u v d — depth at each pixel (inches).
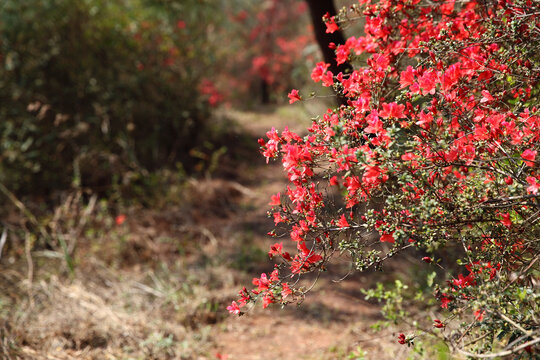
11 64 256.7
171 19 312.2
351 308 168.7
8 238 209.3
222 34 402.3
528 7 81.0
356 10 101.5
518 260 82.7
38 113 258.1
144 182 260.2
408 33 99.0
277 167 312.7
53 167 250.4
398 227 77.7
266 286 88.6
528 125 79.0
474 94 90.6
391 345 138.3
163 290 176.1
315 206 86.5
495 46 85.9
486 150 79.5
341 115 87.8
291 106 443.8
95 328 151.9
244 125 392.5
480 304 70.7
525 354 76.4
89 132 265.9
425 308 141.9
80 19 277.1
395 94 102.7
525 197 72.9
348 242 85.0
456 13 99.0
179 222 234.7
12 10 259.0
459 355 94.2
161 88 299.4
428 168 78.0
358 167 80.4
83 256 199.0
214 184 274.4
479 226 85.4
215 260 201.6
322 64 95.6
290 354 146.6
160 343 144.9
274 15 592.1
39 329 150.2
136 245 209.8
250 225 237.9
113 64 284.4
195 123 318.7
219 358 143.9
